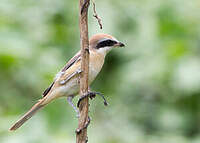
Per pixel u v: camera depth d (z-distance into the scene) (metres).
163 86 12.46
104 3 13.21
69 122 11.27
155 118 12.23
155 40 13.05
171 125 12.08
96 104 12.63
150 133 11.99
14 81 12.05
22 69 12.02
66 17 13.33
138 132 11.70
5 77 12.02
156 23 13.35
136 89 12.65
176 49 12.68
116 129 11.63
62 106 11.48
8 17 12.85
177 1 13.72
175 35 13.30
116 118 12.26
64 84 9.16
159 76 12.32
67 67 9.29
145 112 12.34
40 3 13.37
